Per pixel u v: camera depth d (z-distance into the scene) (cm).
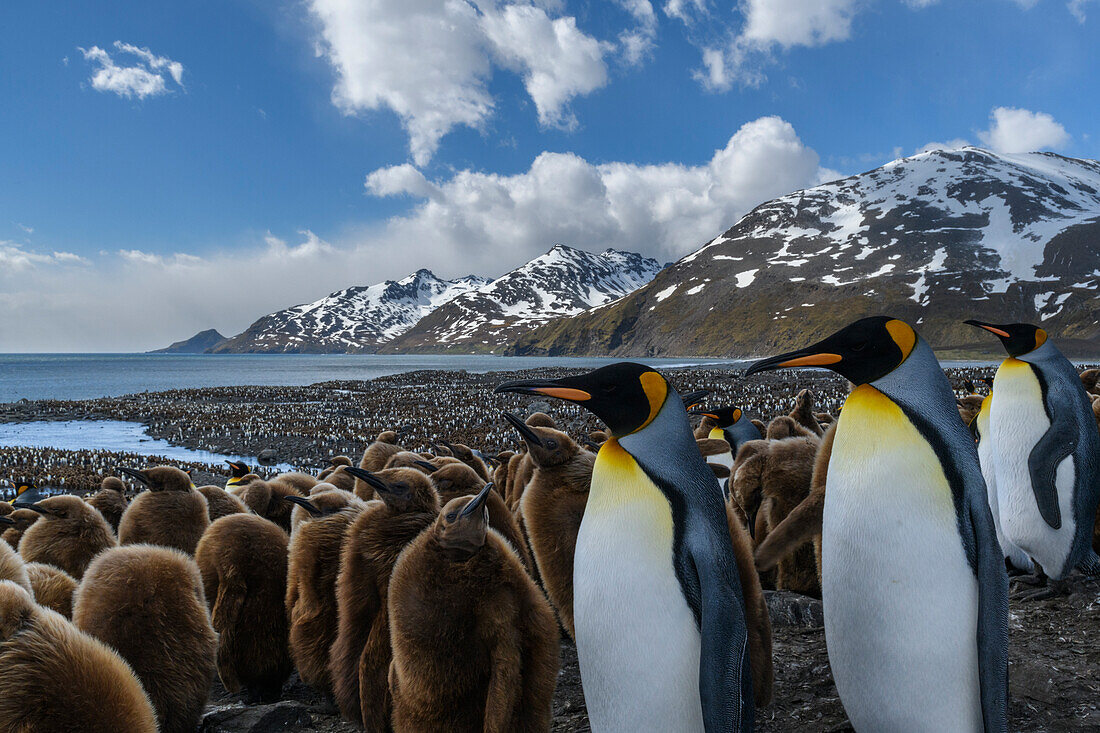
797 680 473
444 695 356
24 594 311
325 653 480
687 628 321
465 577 354
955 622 326
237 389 7725
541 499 484
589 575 336
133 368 19150
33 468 2670
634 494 333
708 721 297
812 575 596
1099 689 431
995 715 314
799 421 974
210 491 725
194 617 436
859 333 352
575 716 461
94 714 295
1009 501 623
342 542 460
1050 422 596
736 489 579
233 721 448
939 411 344
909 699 333
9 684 285
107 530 644
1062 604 586
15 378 13025
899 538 329
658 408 342
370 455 908
